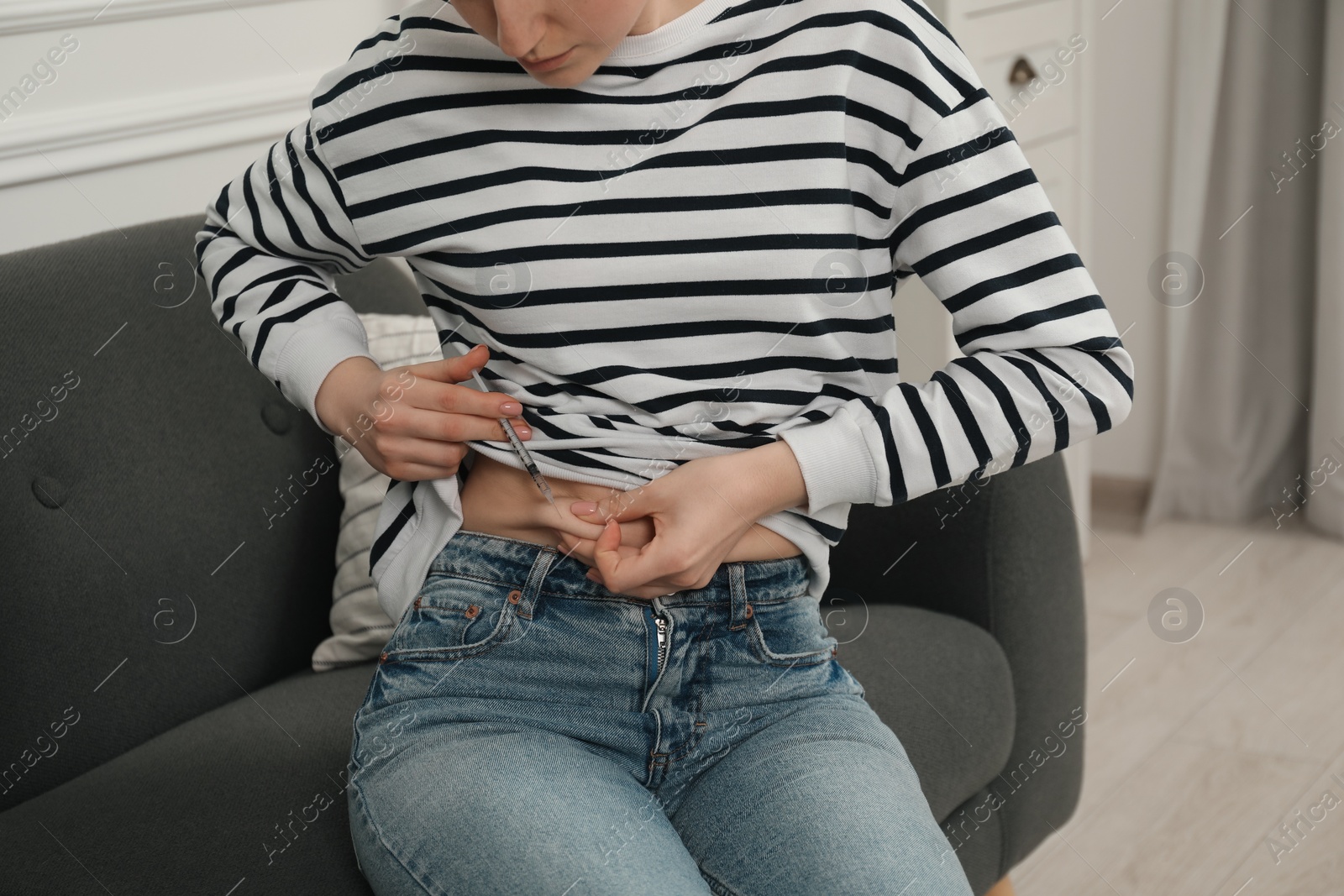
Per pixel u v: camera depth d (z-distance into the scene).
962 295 0.87
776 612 0.89
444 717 0.85
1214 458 2.74
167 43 1.51
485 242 0.87
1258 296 2.67
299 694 1.24
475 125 0.88
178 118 1.51
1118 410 0.87
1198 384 2.72
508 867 0.73
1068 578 1.35
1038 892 1.49
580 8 0.77
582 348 0.87
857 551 1.40
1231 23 2.51
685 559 0.81
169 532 1.24
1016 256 0.86
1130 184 2.67
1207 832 1.60
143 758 1.12
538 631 0.86
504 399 0.87
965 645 1.26
